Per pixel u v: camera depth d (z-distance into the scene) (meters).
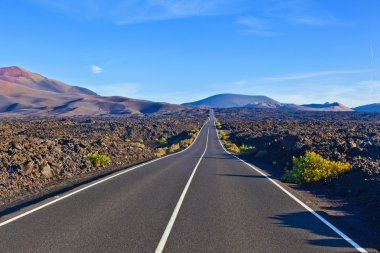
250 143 58.81
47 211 10.08
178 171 20.16
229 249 7.02
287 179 17.11
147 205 10.91
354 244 7.40
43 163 17.83
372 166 16.33
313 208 10.70
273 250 6.99
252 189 14.03
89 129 74.81
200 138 78.88
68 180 16.95
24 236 7.75
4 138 36.56
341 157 20.73
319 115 195.62
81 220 9.09
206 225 8.72
